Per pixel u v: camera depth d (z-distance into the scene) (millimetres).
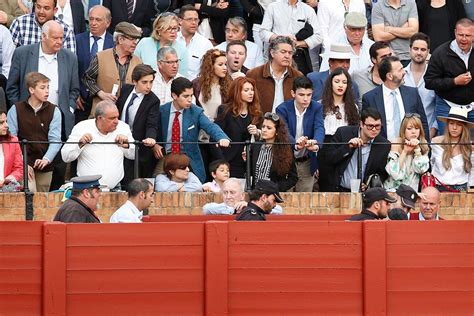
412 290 48906
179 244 48094
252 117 55281
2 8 62531
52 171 54594
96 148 53344
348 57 58344
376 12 63375
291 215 52531
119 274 47875
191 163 55062
